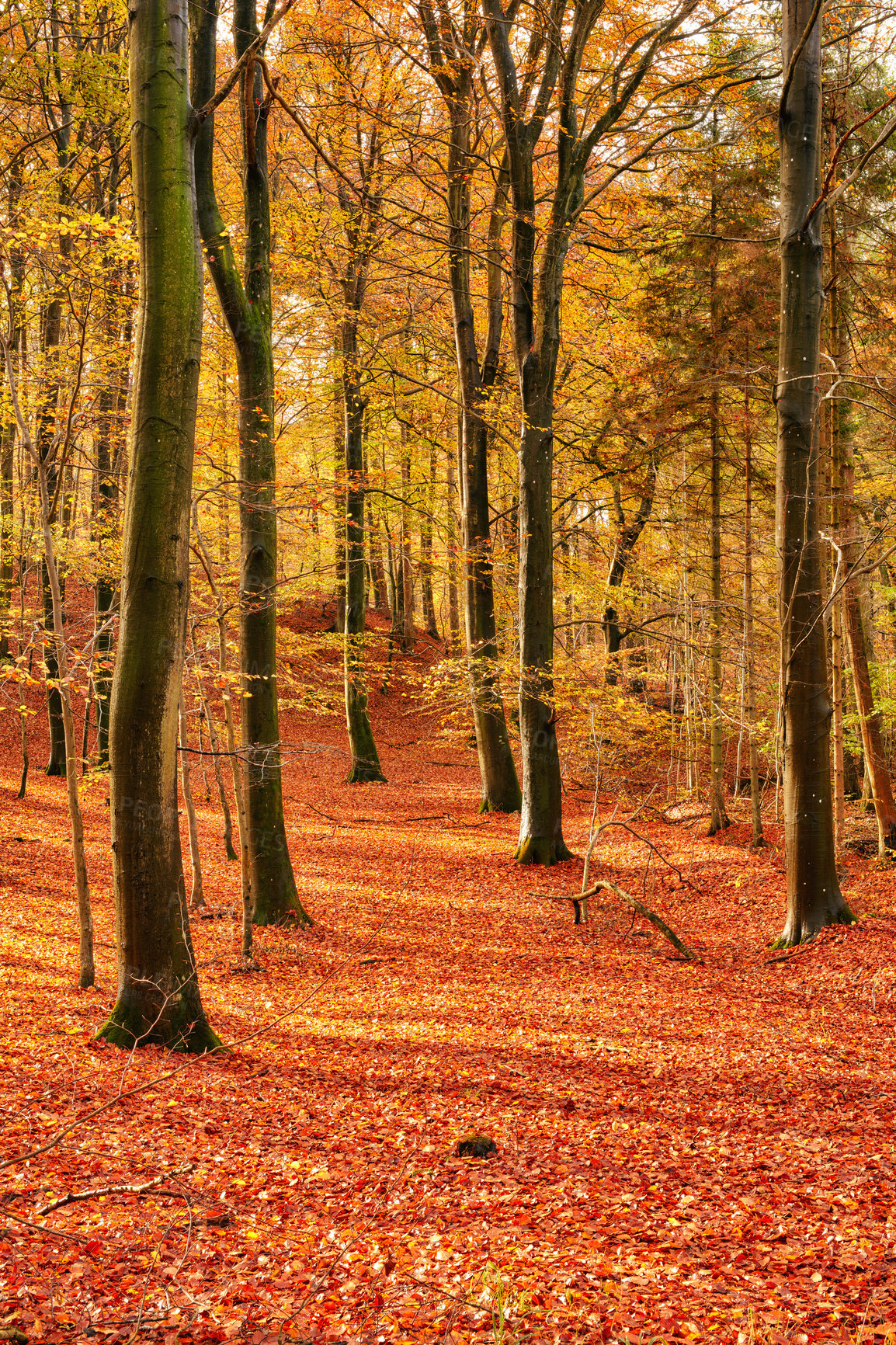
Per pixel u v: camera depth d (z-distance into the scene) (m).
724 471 19.36
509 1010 9.55
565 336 20.94
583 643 29.75
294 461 27.89
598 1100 7.04
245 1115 6.49
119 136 15.93
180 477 7.38
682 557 19.69
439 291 22.19
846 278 14.29
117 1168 5.30
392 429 26.05
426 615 39.09
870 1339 3.64
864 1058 7.73
